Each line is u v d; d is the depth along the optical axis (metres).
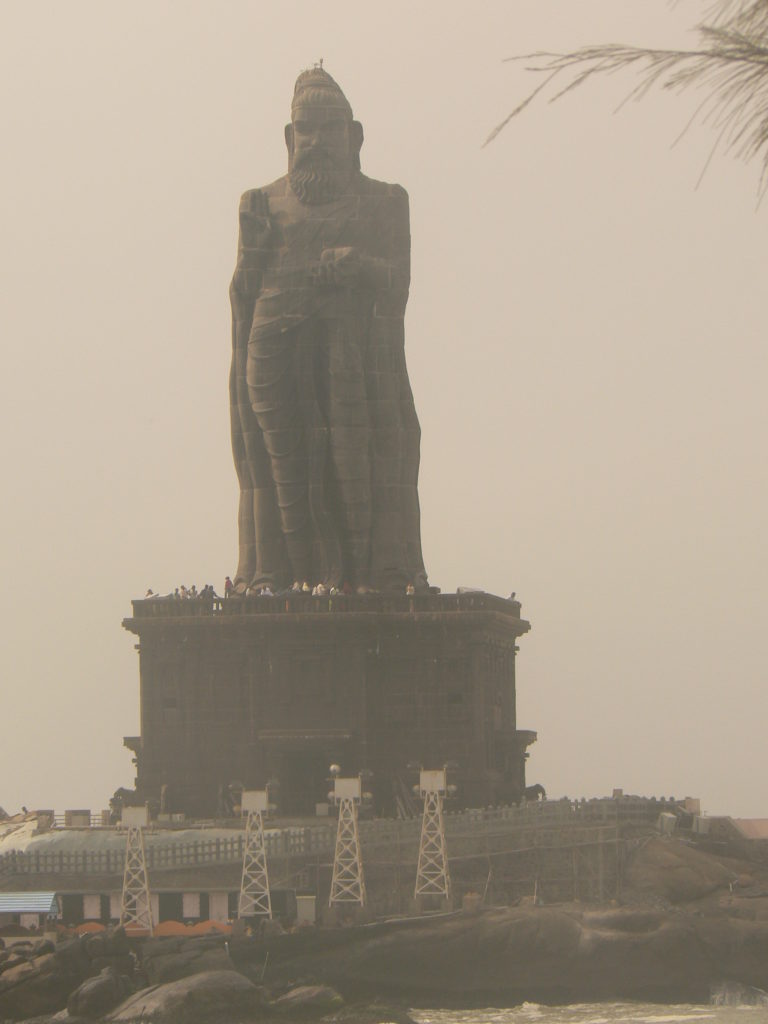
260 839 153.88
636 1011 140.38
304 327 190.12
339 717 182.50
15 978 136.88
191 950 140.62
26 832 174.00
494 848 162.38
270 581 190.12
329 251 190.50
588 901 159.62
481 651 183.50
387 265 192.12
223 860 159.62
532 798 192.38
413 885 160.38
